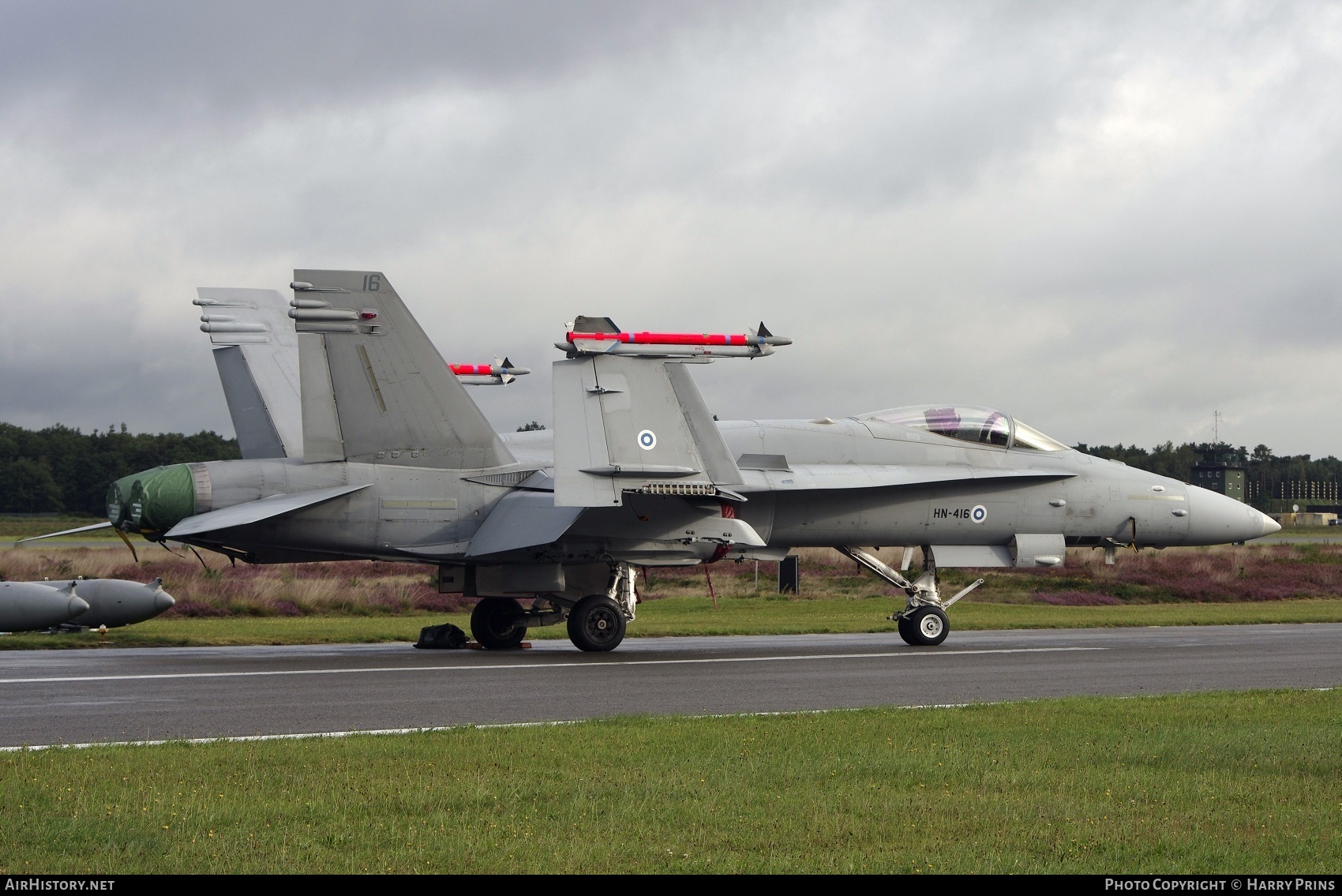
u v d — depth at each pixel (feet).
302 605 211.41
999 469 160.97
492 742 67.00
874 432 158.92
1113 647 148.97
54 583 139.33
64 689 94.22
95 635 145.18
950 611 227.20
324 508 132.98
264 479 131.75
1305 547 379.76
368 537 134.51
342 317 135.54
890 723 75.92
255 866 42.45
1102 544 166.71
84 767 58.49
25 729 73.61
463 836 46.32
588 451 125.80
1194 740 68.28
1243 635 173.37
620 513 134.10
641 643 155.22
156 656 126.62
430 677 106.01
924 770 59.52
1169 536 165.89
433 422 139.03
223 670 110.32
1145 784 56.44
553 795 53.42
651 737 69.31
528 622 147.23
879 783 56.59
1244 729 73.05
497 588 139.33
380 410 137.18
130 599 142.72
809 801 52.47
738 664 121.29
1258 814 50.80
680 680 104.53
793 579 159.12
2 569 244.22
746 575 295.28
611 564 138.10
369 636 155.94
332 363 135.74
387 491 135.13
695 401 134.00
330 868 42.29
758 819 49.42
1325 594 290.76
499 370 171.94
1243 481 596.29
